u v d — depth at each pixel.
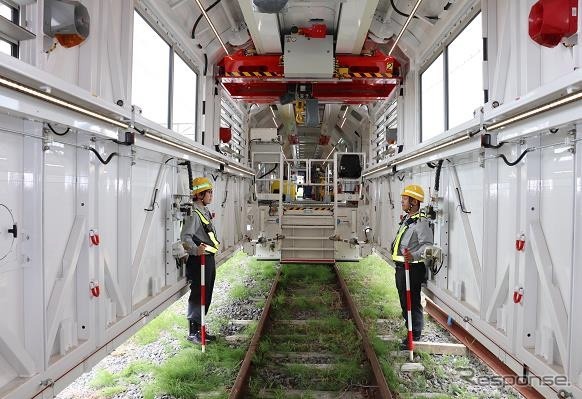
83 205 3.31
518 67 3.45
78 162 3.31
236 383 3.72
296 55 6.77
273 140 11.23
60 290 3.01
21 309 2.70
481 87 4.22
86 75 3.38
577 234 2.66
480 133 3.62
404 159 6.40
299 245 8.68
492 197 3.88
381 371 3.91
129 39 3.98
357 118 13.05
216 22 6.54
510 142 3.52
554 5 2.65
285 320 5.94
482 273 3.96
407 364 4.35
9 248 2.56
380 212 8.79
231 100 8.82
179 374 4.11
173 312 6.27
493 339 3.76
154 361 4.59
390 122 8.48
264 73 7.26
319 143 19.73
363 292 7.69
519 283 3.38
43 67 2.81
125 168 3.94
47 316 2.88
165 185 5.02
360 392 3.89
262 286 8.11
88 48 3.38
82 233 3.28
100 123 3.19
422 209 5.38
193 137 6.77
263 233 8.70
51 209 2.97
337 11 6.07
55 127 2.97
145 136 3.98
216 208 7.11
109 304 3.69
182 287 5.61
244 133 10.73
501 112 3.20
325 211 8.78
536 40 2.78
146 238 4.37
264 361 4.46
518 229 3.38
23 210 2.69
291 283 8.44
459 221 4.69
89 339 3.32
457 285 4.72
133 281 4.11
